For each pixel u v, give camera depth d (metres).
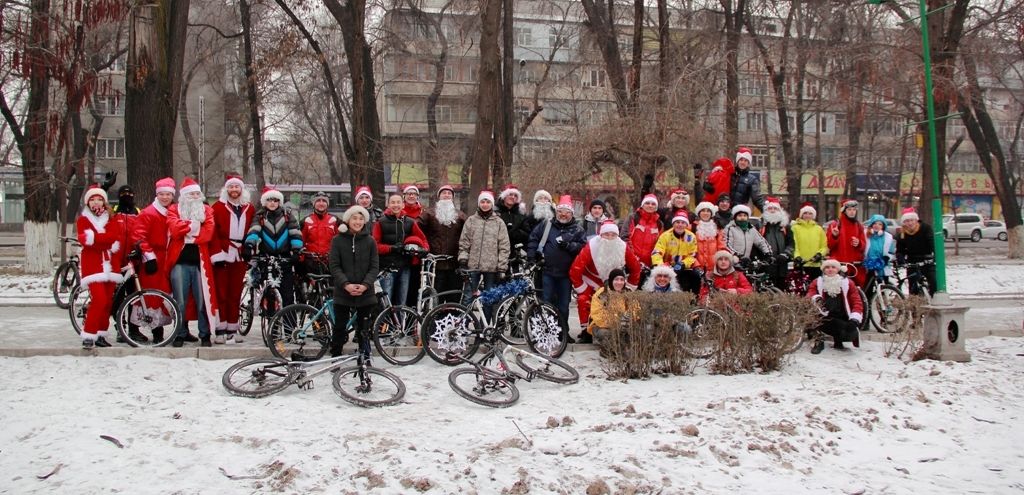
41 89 21.25
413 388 8.32
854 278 12.34
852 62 25.09
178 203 9.70
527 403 7.82
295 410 7.34
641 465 5.65
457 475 5.35
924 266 12.32
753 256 11.54
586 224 13.77
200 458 5.87
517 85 42.12
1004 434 6.95
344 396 7.61
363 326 8.38
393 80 37.69
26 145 21.77
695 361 9.45
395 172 46.22
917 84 23.48
